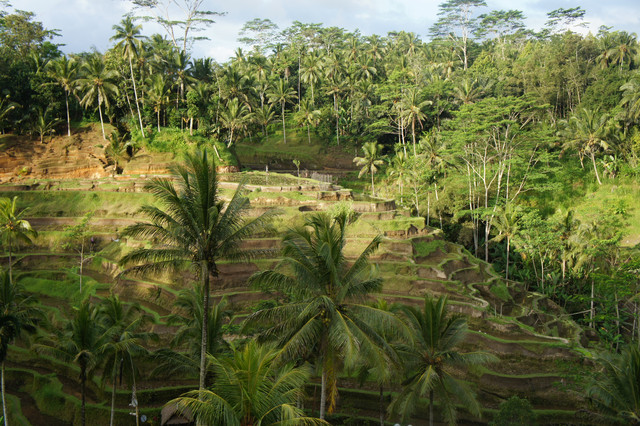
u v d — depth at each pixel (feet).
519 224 225.35
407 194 275.39
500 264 235.20
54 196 213.05
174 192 78.59
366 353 72.64
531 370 131.44
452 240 266.77
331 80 366.84
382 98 319.68
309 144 359.66
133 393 104.47
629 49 305.53
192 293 119.34
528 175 255.09
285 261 77.92
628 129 271.49
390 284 162.09
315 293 80.12
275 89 369.71
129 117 278.05
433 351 96.43
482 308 147.54
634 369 87.66
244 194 205.87
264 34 462.60
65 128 273.13
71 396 118.93
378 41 469.57
